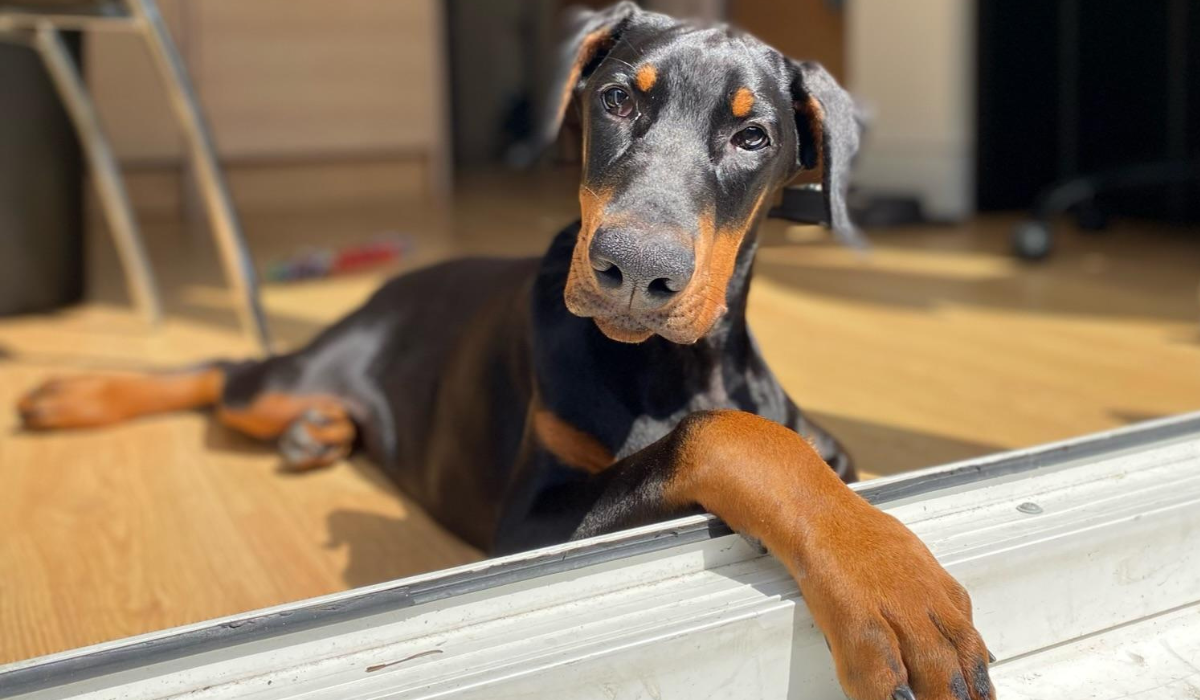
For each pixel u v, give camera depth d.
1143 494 0.45
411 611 0.35
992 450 0.67
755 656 0.37
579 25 0.52
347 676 0.33
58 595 0.52
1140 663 0.43
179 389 0.82
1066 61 1.72
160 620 0.50
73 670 0.31
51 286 1.18
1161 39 1.61
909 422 0.74
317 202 2.24
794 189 0.54
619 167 0.44
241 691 0.32
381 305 0.75
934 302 1.14
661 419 0.48
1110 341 0.96
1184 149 1.62
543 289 0.50
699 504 0.40
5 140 1.12
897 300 1.15
